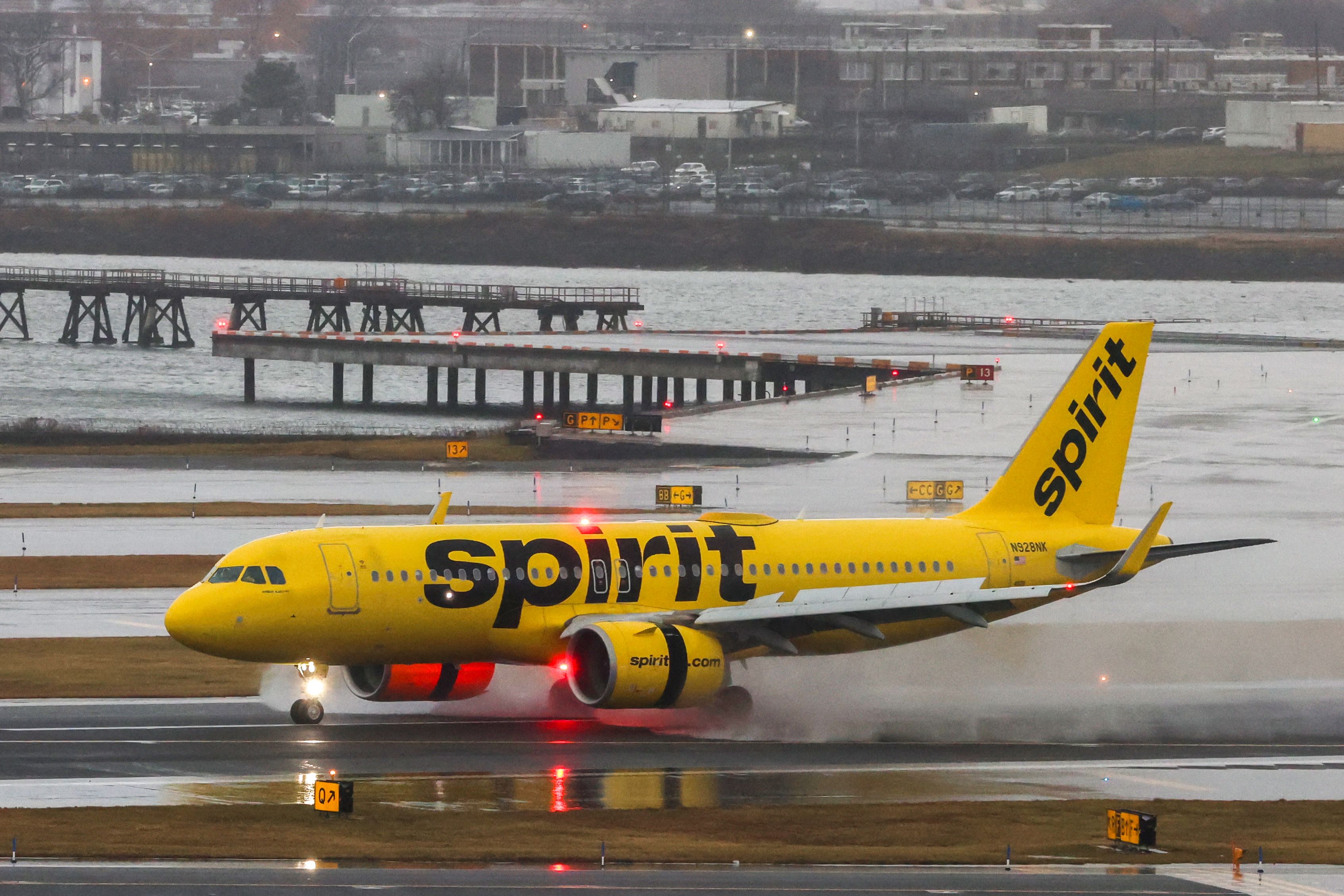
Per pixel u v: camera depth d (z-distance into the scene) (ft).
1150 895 496.64
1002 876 515.09
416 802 602.85
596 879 501.97
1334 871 528.63
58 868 504.43
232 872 503.20
